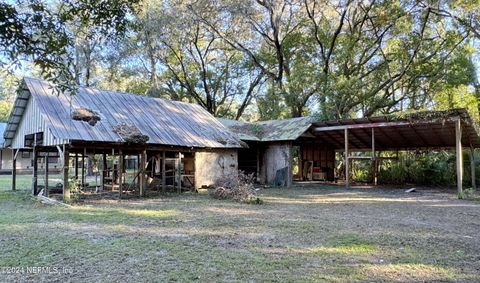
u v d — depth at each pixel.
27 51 3.56
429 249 5.30
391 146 18.94
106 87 29.36
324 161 20.97
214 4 22.83
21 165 27.72
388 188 16.20
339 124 16.20
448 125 14.01
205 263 4.60
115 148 12.09
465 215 8.53
